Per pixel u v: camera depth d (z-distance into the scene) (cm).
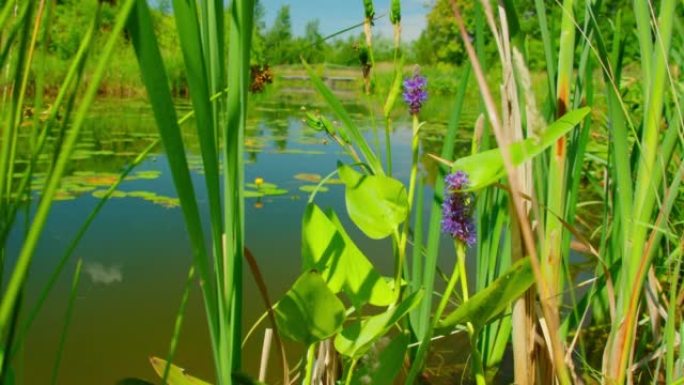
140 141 406
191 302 138
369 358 66
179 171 36
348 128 75
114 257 169
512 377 96
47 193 28
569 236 77
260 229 199
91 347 116
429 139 453
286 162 350
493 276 90
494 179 57
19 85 32
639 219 60
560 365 48
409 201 72
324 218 68
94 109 619
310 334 58
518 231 64
